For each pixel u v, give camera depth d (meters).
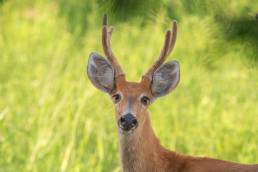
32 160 14.18
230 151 14.39
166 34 10.52
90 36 21.45
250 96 16.77
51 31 22.47
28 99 16.91
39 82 17.77
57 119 15.38
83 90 16.92
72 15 22.92
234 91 17.28
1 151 14.58
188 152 14.53
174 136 15.09
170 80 10.57
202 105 16.48
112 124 15.41
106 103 16.23
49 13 23.66
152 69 10.52
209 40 9.96
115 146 14.62
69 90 16.97
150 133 10.41
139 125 10.16
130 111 10.05
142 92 10.31
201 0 9.72
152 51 19.72
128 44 20.77
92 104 16.17
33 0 24.70
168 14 10.38
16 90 17.69
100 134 14.89
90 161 14.18
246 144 14.52
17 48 21.09
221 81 17.73
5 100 17.00
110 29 10.62
